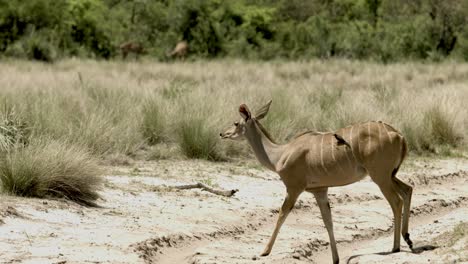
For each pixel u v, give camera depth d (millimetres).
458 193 29500
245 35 102750
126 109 38469
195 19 98812
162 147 35250
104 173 26969
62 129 32875
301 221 24797
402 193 20797
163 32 102875
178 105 39031
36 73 61156
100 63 81062
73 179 24859
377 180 19969
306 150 20391
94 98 42594
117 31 100750
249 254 20734
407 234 20891
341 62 85875
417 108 41156
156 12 104250
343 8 120000
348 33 100938
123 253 19594
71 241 20375
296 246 21578
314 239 22391
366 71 77438
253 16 106812
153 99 39781
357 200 27812
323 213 20641
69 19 93188
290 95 44625
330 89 50969
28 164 24656
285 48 103562
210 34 98375
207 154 34156
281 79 69500
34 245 19797
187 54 93312
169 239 21469
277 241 22312
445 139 39375
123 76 62531
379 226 24406
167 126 36719
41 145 26297
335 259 20297
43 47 85188
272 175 31500
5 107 33031
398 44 98375
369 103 42312
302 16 121438
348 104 41812
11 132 30109
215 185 28609
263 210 25516
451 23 97938
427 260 19859
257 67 80375
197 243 21828
